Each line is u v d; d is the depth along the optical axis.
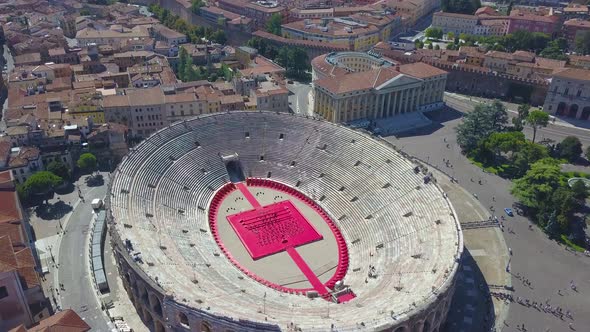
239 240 129.00
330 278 115.81
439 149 183.12
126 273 105.25
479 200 150.75
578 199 143.25
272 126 163.12
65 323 88.31
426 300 89.50
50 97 184.88
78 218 137.75
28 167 149.25
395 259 111.06
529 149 164.25
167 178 139.12
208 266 111.31
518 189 145.50
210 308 88.81
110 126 166.38
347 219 134.38
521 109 192.12
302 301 101.88
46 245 126.44
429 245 108.56
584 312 109.00
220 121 161.62
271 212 140.25
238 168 158.25
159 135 149.12
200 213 136.25
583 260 126.06
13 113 170.00
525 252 128.25
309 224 135.50
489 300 111.56
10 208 121.31
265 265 119.81
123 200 119.50
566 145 176.38
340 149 151.75
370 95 197.62
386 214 127.25
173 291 92.50
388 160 140.88
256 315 89.50
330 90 191.12
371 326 84.06
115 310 107.12
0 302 94.44
